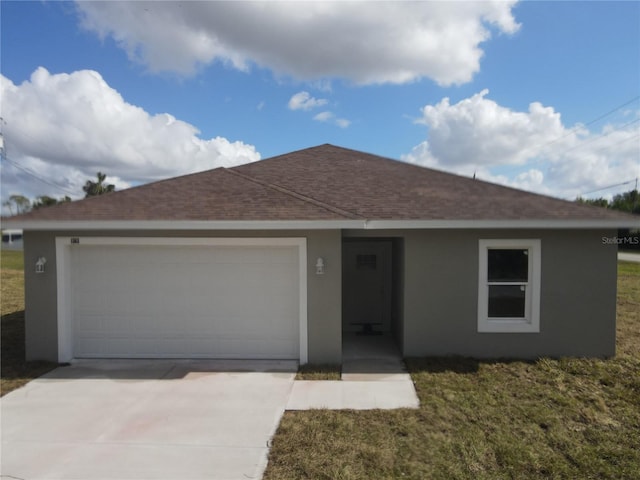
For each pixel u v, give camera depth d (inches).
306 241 319.3
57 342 323.6
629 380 279.6
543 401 248.8
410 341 335.6
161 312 333.4
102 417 229.5
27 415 232.4
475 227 313.6
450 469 179.0
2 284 755.4
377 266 440.8
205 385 277.4
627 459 187.3
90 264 332.2
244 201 333.7
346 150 530.3
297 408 240.1
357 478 172.2
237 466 181.2
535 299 329.4
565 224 309.0
